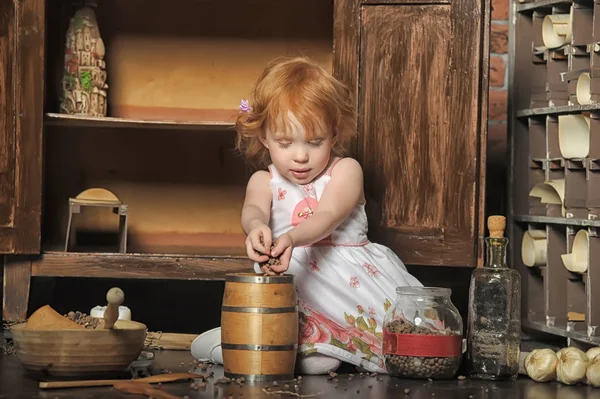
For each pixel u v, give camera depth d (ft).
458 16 7.50
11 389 5.32
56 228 8.92
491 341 5.96
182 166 9.13
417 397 5.25
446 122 7.54
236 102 9.07
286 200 6.63
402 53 7.57
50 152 8.93
